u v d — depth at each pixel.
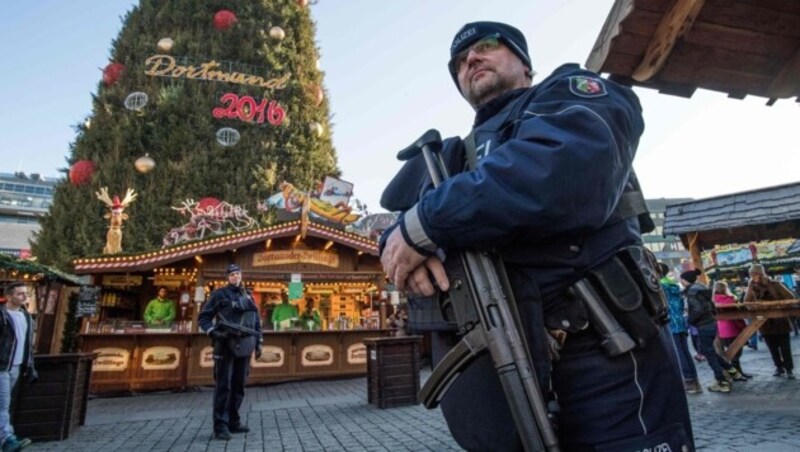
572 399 1.08
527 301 1.06
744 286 15.08
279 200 14.38
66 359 6.19
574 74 1.19
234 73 30.34
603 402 1.06
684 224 11.36
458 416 1.10
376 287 13.84
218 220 21.67
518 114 1.22
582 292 1.07
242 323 6.02
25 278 11.13
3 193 70.31
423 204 1.06
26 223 52.94
